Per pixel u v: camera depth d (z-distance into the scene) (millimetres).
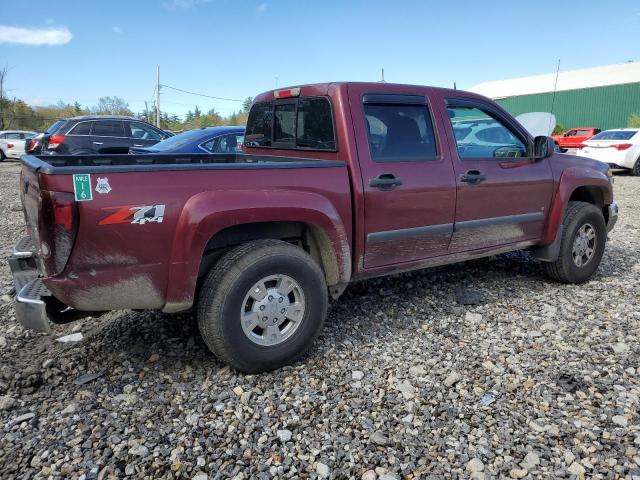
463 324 4289
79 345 3842
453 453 2666
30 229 3367
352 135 3795
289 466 2572
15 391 3199
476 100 4559
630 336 4035
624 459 2609
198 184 3123
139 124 13609
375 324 4281
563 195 5027
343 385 3314
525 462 2598
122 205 2906
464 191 4340
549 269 5285
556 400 3145
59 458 2596
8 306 4645
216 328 3207
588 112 39781
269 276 3328
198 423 2904
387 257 4055
